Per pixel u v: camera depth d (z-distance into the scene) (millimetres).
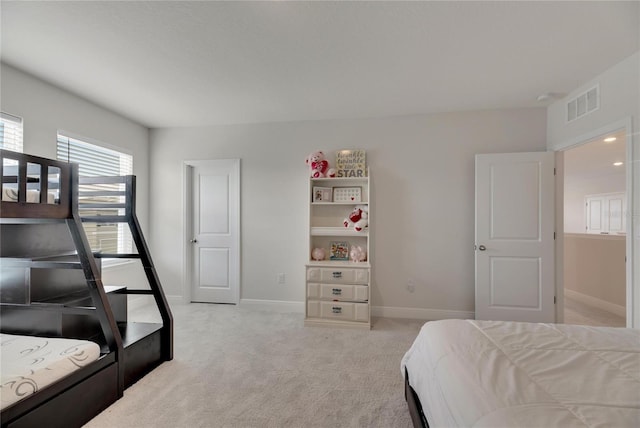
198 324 3176
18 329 2062
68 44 2074
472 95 2910
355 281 3100
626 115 2240
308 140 3645
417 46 2092
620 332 1395
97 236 3332
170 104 3160
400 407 1765
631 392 901
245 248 3777
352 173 3465
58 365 1497
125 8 1713
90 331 2197
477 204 3180
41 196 1762
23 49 2135
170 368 2236
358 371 2191
